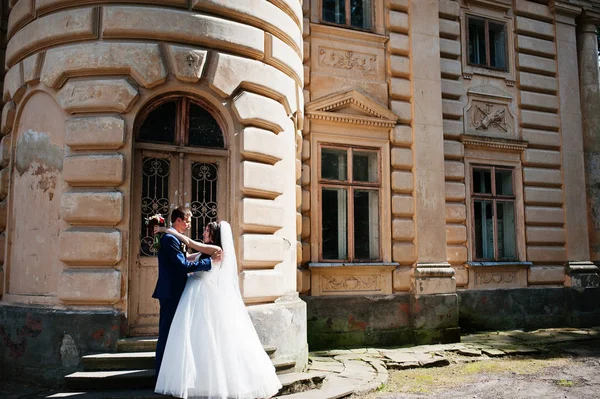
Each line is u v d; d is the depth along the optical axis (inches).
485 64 465.4
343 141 383.6
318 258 368.5
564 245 471.8
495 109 459.8
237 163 262.8
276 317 261.9
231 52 264.5
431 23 418.0
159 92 252.1
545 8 490.6
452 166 426.6
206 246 204.4
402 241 392.5
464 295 421.7
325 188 380.5
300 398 228.1
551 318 453.7
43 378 233.6
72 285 236.1
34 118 265.0
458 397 248.5
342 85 387.9
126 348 233.8
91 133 242.4
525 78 471.8
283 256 274.1
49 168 254.2
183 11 254.4
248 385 194.4
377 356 330.6
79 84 245.9
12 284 263.6
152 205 258.5
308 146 370.9
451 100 437.7
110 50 245.9
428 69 411.8
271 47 278.7
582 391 259.0
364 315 372.2
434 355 335.6
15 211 268.5
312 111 370.6
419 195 395.9
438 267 390.9
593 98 505.0
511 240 455.2
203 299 197.9
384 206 390.6
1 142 286.8
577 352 360.8
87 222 240.1
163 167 261.9
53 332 235.5
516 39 475.2
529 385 271.7
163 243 206.2
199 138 268.1
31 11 266.5
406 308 384.5
